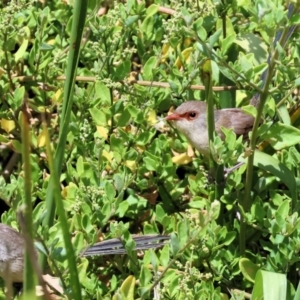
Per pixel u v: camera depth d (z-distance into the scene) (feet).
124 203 20.71
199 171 23.75
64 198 22.66
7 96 24.11
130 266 20.35
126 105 23.93
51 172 13.08
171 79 24.90
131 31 26.20
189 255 20.35
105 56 24.22
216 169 21.68
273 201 22.02
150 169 23.30
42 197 22.11
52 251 16.57
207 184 23.26
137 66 27.20
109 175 23.67
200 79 26.04
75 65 16.76
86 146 23.61
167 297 18.76
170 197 23.94
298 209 21.63
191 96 27.66
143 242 20.12
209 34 25.96
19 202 18.90
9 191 19.30
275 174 21.75
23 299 11.41
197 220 20.02
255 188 23.54
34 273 13.42
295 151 22.66
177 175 25.88
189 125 25.88
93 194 20.79
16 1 26.53
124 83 24.61
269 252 22.85
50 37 28.43
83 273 18.60
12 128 24.02
